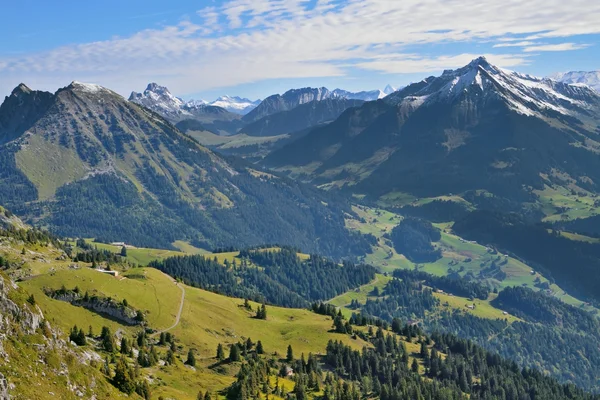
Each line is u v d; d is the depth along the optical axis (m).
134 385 137.50
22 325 113.75
